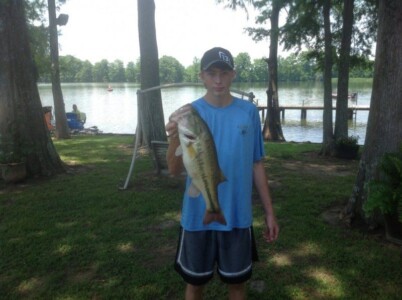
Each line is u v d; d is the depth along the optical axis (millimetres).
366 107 33344
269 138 19172
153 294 3506
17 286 3680
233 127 2375
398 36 4531
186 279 2582
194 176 2285
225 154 2383
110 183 7227
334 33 11906
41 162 7723
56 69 16469
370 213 4258
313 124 30469
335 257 4121
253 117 2479
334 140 10898
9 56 7250
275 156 10641
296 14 12188
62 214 5586
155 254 4293
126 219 5367
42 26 17250
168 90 73062
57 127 16281
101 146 12391
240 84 94812
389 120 4641
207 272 2572
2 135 7375
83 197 6363
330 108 11008
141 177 7578
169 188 6773
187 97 55062
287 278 3732
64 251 4367
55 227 5098
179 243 2619
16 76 7371
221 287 3570
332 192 6551
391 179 4293
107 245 4523
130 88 97562
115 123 31469
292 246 4406
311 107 33406
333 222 5129
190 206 2486
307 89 77188
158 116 10352
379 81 4766
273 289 3545
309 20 11703
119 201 6121
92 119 34094
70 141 14227
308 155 11031
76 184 7207
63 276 3850
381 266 3910
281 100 48938
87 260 4156
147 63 10156
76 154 10766
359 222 4984
